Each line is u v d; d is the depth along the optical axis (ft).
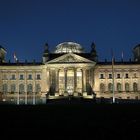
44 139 133.18
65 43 633.61
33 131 146.10
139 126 151.84
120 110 213.66
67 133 142.31
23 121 169.27
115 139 130.21
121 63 555.69
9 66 552.82
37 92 547.49
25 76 554.46
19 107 237.45
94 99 456.86
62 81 544.62
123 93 548.72
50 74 535.60
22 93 548.31
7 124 160.25
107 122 164.14
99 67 551.59
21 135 139.13
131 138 131.13
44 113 200.54
